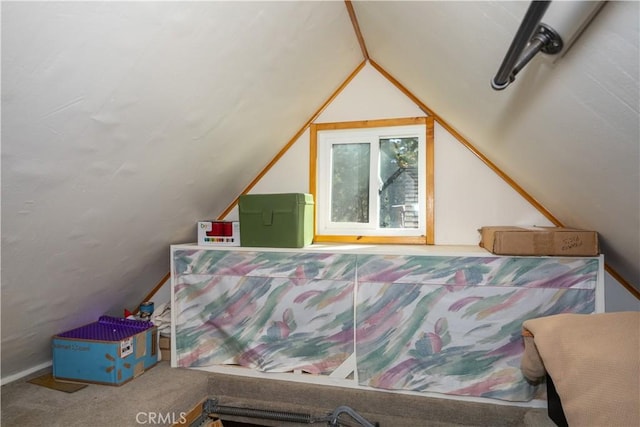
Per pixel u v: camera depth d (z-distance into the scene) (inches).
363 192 95.2
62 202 51.4
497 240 63.6
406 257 69.5
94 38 37.1
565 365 43.3
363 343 71.4
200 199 82.4
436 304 68.0
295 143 97.4
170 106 52.9
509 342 64.7
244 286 78.4
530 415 57.6
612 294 74.8
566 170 52.2
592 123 37.6
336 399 72.1
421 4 46.1
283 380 75.8
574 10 25.3
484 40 40.8
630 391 36.5
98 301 82.4
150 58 43.9
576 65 31.8
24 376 77.1
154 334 83.9
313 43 69.0
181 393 70.7
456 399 67.5
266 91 69.3
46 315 70.4
